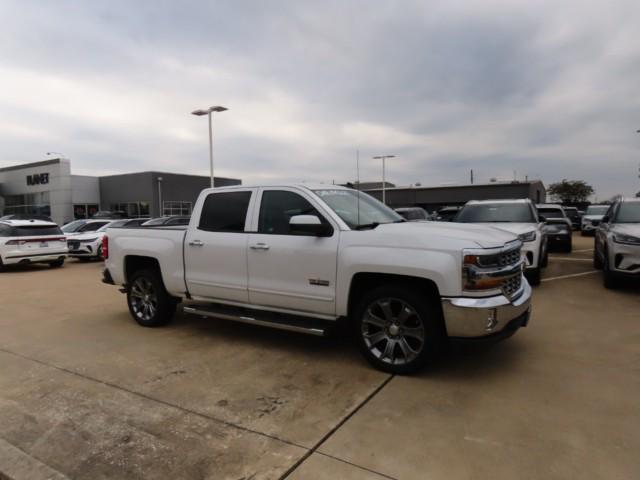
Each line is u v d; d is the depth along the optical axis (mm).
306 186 4863
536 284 8531
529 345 4953
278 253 4758
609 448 2889
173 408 3596
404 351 4105
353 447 2961
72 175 41938
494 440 3012
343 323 4625
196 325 6168
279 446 2998
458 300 3793
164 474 2719
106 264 6500
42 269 13445
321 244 4484
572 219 30953
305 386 3967
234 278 5129
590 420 3258
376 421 3303
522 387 3852
